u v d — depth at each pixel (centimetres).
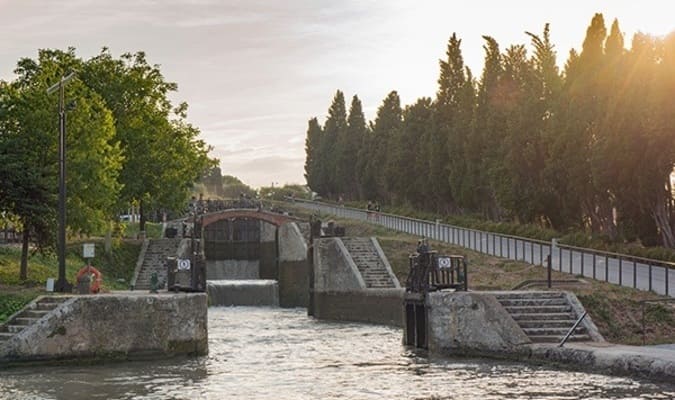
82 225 4888
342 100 15050
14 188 4125
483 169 7744
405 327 3872
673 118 5184
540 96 6925
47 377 2861
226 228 9588
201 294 3434
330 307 6147
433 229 7225
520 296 3469
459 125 8431
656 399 2334
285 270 7862
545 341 3200
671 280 4106
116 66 6638
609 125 5591
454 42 9325
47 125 4706
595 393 2447
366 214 9500
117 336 3203
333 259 6159
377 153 11794
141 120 6631
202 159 7950
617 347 2975
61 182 3750
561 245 4741
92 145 4972
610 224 6178
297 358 3484
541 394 2462
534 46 7194
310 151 16825
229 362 3319
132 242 7212
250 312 6981
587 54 6312
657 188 5391
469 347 3341
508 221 7812
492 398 2434
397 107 12100
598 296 3500
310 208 11831
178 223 8938
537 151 6738
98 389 2644
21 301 3541
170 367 3123
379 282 5916
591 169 5778
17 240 6384
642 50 5628
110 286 5825
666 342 3184
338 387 2702
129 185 6544
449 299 3397
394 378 2866
